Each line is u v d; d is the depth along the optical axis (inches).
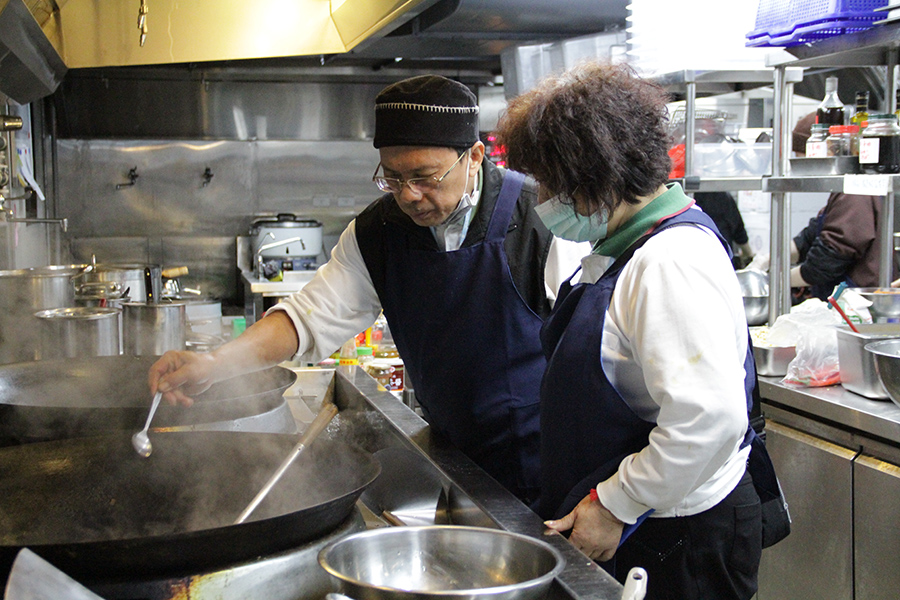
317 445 49.1
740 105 150.9
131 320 85.0
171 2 101.6
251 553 36.9
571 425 49.6
